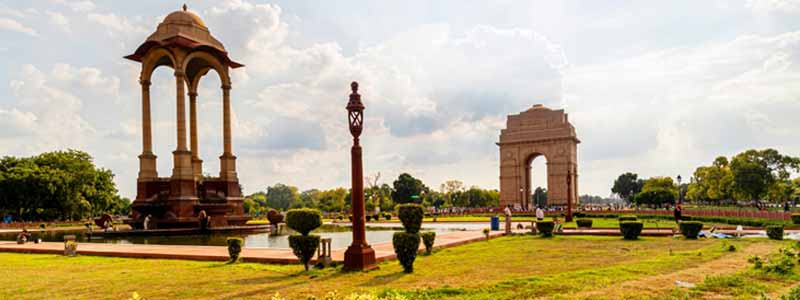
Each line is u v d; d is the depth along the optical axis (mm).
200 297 11484
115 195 84875
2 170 70562
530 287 11508
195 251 20797
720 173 104312
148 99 44094
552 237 27906
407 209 15344
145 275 15078
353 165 15781
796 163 88938
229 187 45625
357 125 15883
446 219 60750
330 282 13219
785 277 12289
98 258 20516
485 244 24250
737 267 14258
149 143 43719
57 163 73250
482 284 12305
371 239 29312
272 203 195125
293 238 15461
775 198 101125
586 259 17281
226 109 46688
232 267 16609
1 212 69250
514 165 108250
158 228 40000
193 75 48906
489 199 146625
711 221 44781
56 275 15414
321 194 148125
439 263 16797
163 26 43625
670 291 10906
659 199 115062
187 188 41750
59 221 74438
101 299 11469
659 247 21203
